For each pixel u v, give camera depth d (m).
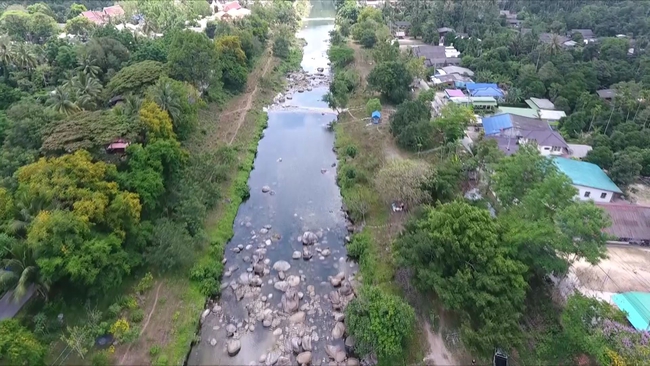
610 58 110.88
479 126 82.31
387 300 41.25
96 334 40.44
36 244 38.12
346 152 79.56
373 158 74.62
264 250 57.53
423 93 90.50
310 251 57.50
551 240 39.66
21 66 87.12
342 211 66.12
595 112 79.25
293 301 48.91
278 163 80.12
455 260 41.84
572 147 72.62
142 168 52.78
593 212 40.16
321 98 111.06
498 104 94.00
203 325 46.25
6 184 47.81
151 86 73.12
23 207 42.75
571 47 122.25
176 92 71.25
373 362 40.88
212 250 55.00
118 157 55.53
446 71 112.50
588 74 98.00
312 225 62.94
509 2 192.00
